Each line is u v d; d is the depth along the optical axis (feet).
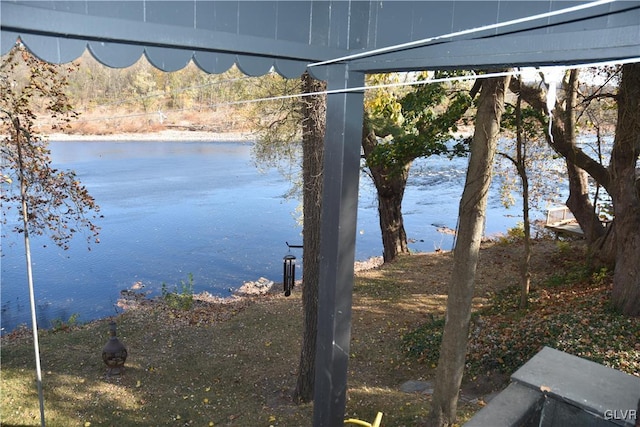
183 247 69.26
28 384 31.81
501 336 31.86
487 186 20.54
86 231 73.87
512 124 34.91
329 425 8.75
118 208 84.43
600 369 10.00
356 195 8.24
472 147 20.76
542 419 9.36
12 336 43.34
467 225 20.86
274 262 65.31
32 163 33.40
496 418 8.64
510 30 6.27
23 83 32.99
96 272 61.00
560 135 36.88
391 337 37.58
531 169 54.70
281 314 44.73
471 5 6.59
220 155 129.59
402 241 58.54
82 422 28.25
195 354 37.06
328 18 7.45
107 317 47.32
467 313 21.45
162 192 94.79
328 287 8.45
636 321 29.12
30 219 35.04
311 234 27.78
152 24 5.93
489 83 19.90
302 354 29.43
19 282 57.93
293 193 56.24
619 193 30.81
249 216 83.10
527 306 37.04
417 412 24.71
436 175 111.24
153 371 34.30
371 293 46.68
